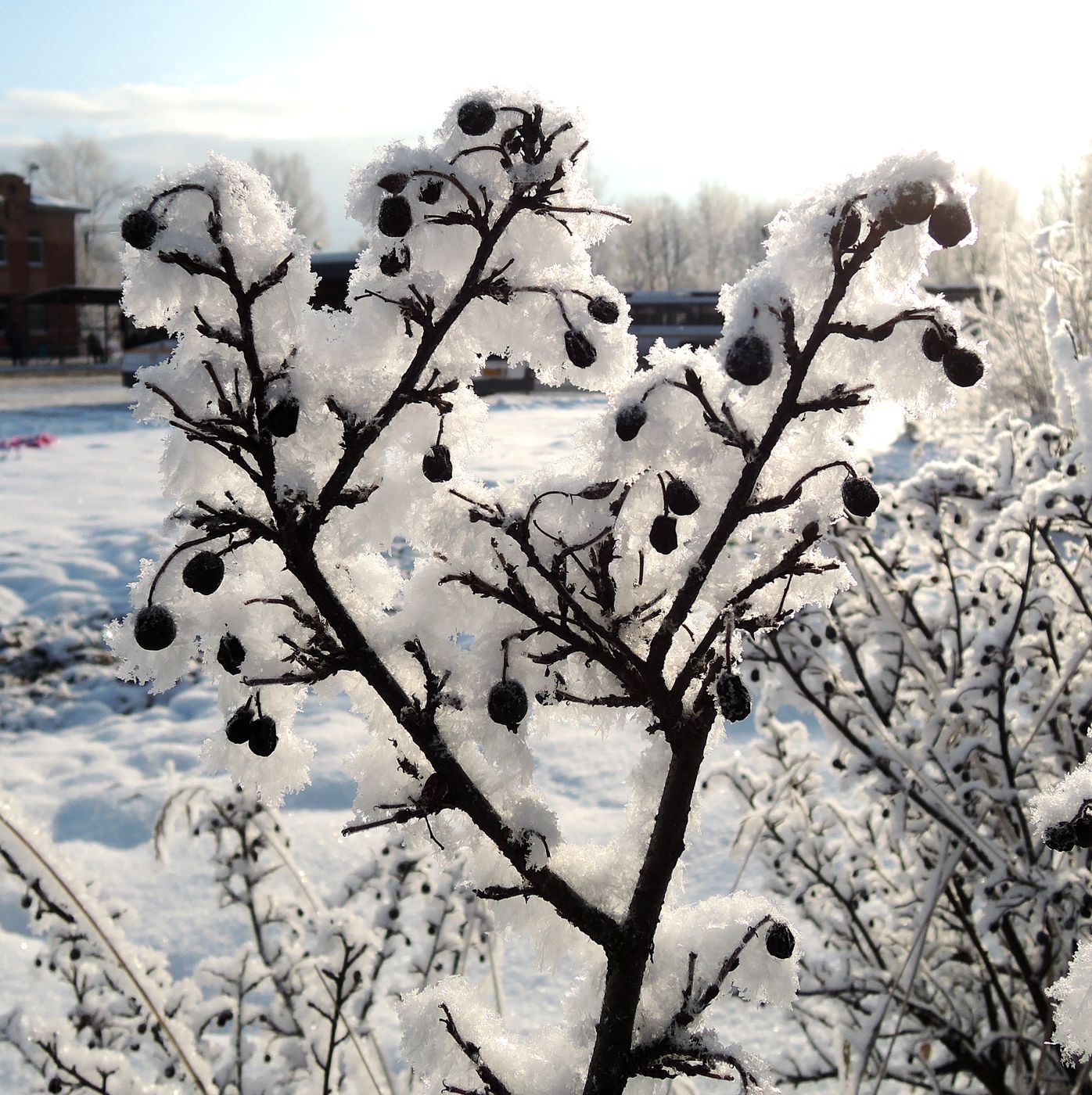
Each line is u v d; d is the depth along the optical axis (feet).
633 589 0.86
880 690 1.94
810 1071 1.74
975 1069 1.71
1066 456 1.78
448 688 0.85
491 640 0.84
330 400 0.80
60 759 3.32
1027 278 5.48
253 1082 1.39
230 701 0.87
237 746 0.89
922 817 1.79
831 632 1.73
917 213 0.70
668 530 0.80
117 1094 1.27
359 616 0.87
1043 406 5.32
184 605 0.84
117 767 3.21
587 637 0.85
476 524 0.85
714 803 2.58
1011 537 1.93
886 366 0.77
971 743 1.70
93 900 1.12
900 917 1.99
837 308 0.77
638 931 0.83
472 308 0.85
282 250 0.78
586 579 0.85
